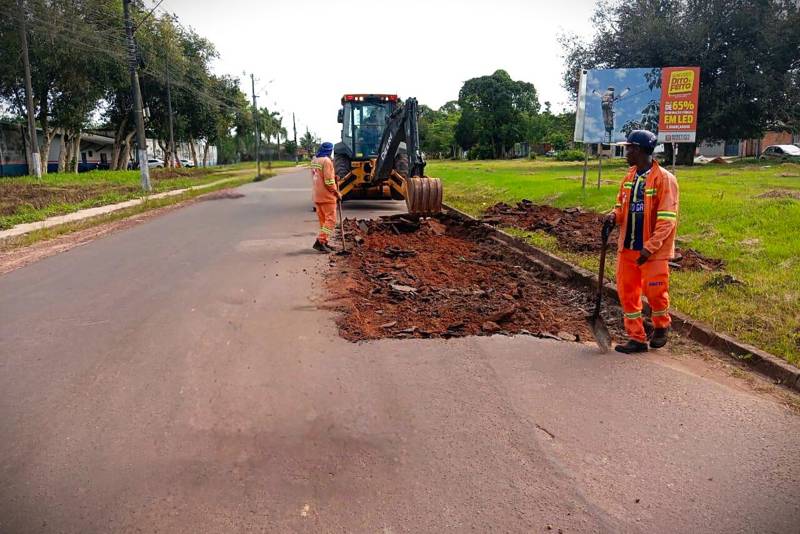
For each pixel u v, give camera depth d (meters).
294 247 10.32
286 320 6.09
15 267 9.27
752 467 3.43
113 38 35.41
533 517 3.00
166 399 4.34
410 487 3.25
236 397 4.35
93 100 39.25
